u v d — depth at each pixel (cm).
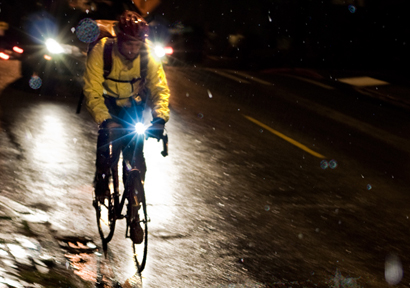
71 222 504
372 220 638
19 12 1290
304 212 635
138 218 425
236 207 620
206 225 554
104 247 467
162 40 1594
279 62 2395
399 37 2203
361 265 505
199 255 482
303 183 752
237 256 490
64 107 978
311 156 908
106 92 439
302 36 2439
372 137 1132
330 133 1109
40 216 498
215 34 2580
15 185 573
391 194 757
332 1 2277
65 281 385
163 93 443
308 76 1917
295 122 1162
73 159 701
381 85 1758
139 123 420
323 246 541
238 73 1786
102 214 488
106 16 1107
